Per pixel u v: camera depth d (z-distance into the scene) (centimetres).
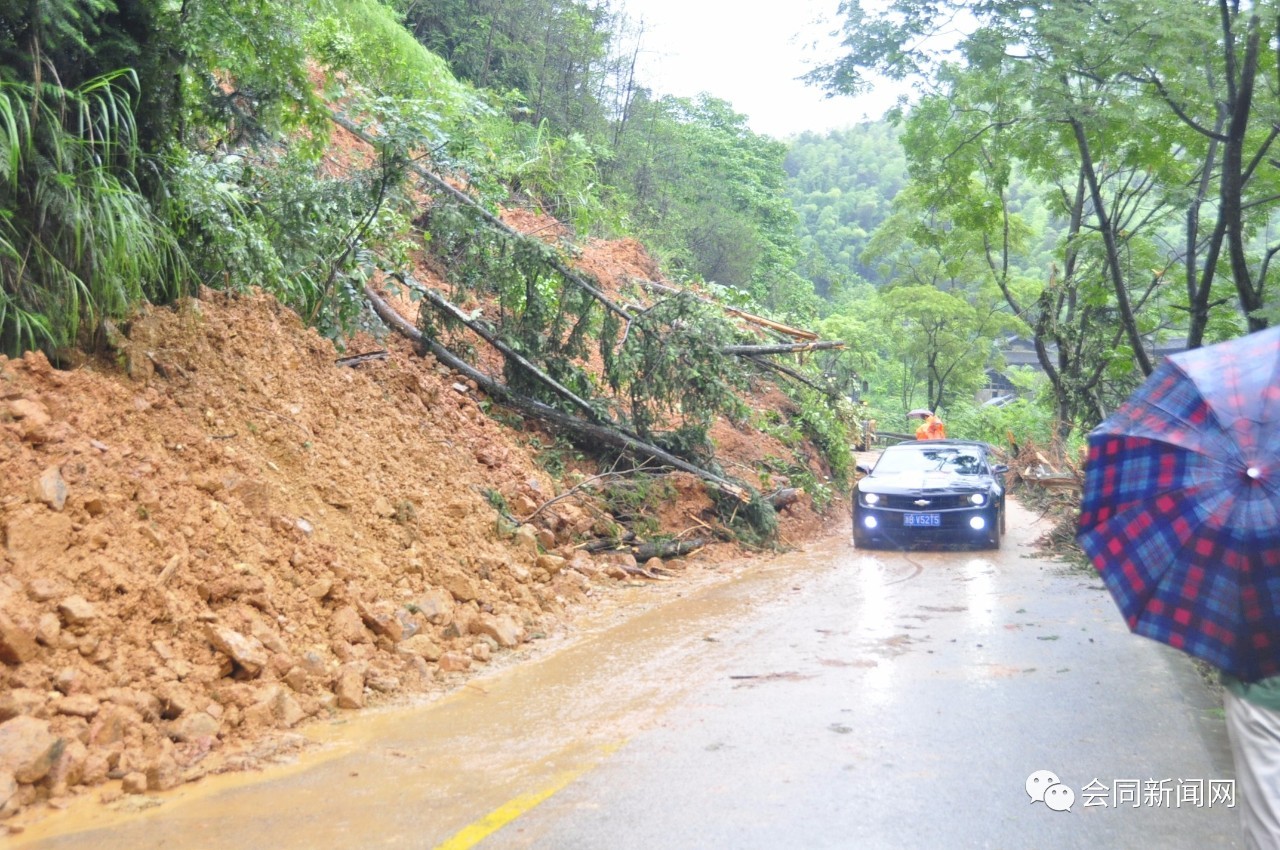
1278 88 1074
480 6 2512
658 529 1205
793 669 694
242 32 870
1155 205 1600
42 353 662
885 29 1158
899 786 464
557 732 559
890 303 3688
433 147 1226
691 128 3950
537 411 1278
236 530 677
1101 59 1049
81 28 736
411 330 1247
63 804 446
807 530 1524
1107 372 2064
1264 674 293
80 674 512
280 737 538
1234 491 297
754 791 461
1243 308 1002
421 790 468
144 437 698
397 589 773
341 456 869
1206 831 414
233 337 859
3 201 678
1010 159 1786
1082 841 405
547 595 912
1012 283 3612
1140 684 644
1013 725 559
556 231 1916
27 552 541
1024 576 1104
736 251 3092
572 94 2659
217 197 883
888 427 4941
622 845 403
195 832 418
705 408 1326
